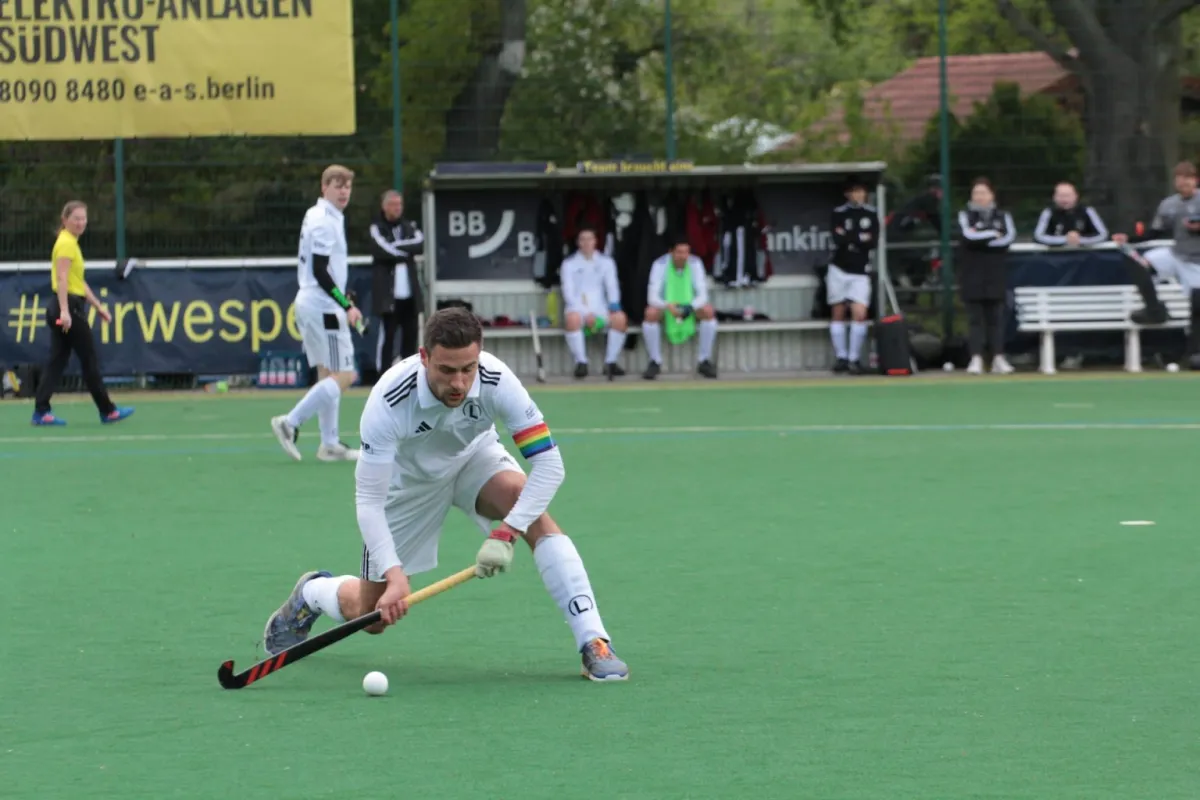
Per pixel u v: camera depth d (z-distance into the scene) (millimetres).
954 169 70500
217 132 66250
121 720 17969
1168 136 70188
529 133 68812
